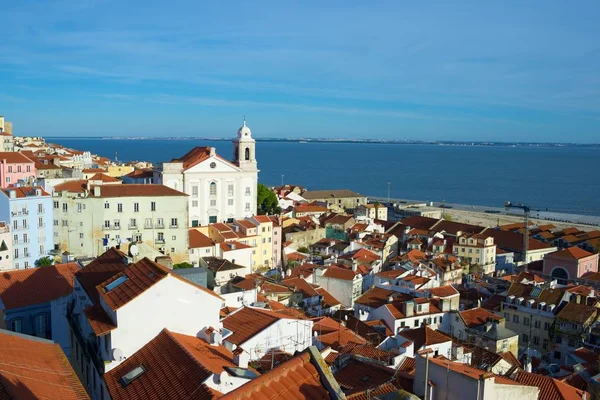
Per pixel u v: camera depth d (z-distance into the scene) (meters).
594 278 150.12
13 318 60.41
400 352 63.78
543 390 55.47
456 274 148.88
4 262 121.75
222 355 43.62
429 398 39.19
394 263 155.50
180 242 141.12
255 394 22.47
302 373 24.22
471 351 75.62
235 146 191.25
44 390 33.12
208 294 46.41
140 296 43.31
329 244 182.75
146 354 42.19
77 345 56.03
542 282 135.00
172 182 175.50
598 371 78.06
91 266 60.12
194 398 34.34
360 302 106.00
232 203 185.00
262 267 169.50
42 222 128.88
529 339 108.00
